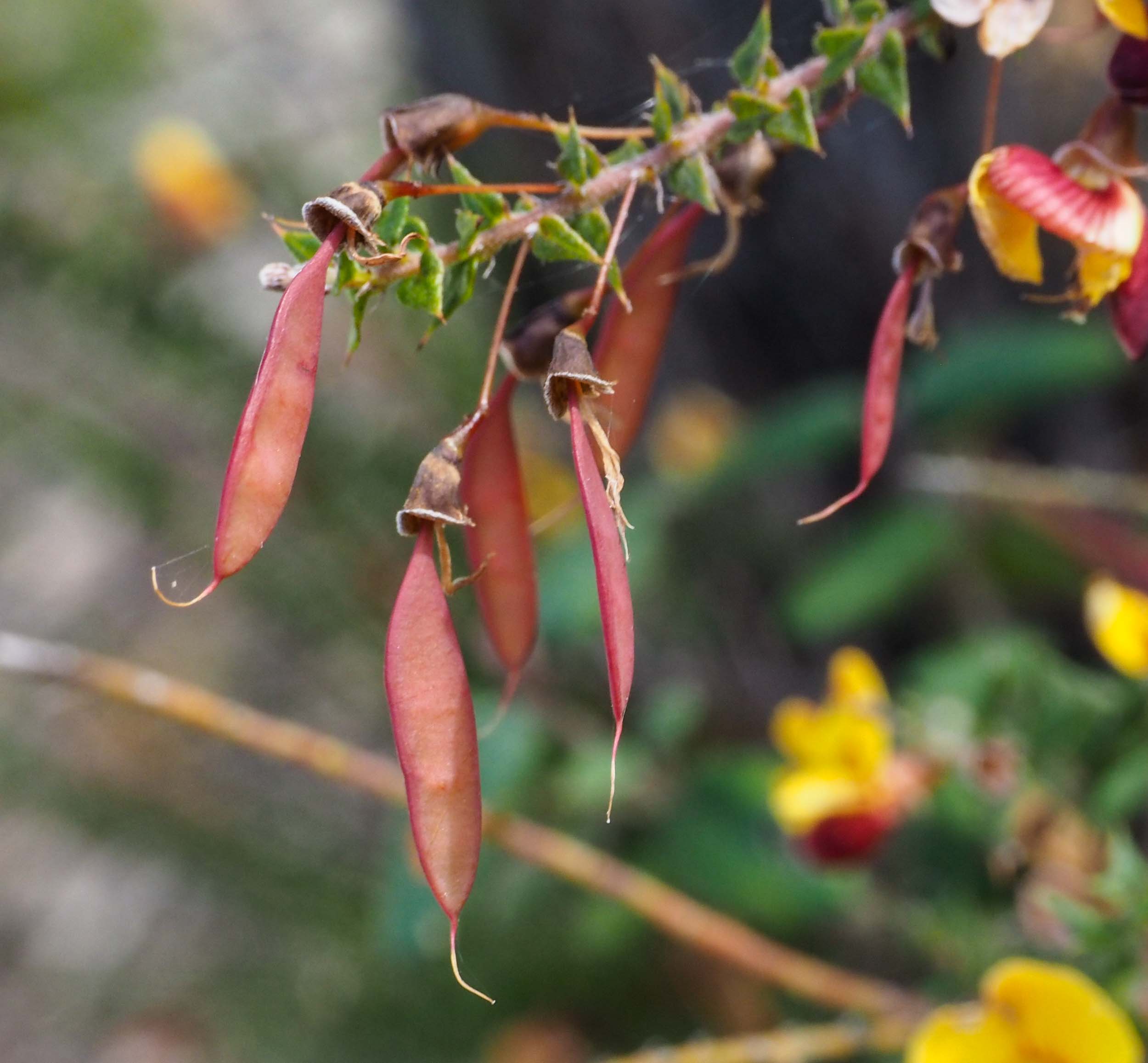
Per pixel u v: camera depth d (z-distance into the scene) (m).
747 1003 0.62
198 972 0.92
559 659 0.64
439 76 0.67
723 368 0.70
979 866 0.41
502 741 0.46
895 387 0.25
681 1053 0.32
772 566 0.73
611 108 0.61
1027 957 0.36
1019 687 0.38
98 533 1.19
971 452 0.63
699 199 0.25
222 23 1.02
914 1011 0.34
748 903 0.50
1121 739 0.36
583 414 0.24
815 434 0.59
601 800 0.54
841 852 0.37
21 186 0.74
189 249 0.73
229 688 0.94
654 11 0.57
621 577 0.23
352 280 0.24
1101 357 0.55
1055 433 0.70
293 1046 0.79
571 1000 0.69
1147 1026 0.31
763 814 0.52
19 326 0.72
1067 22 0.61
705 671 0.73
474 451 0.26
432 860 0.23
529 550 0.26
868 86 0.25
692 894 0.52
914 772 0.37
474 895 0.59
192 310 0.73
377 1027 0.75
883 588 0.56
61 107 0.79
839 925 0.54
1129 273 0.25
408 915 0.45
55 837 1.04
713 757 0.56
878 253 0.62
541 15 0.59
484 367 0.73
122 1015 0.93
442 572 0.24
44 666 0.33
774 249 0.63
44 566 1.16
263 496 0.23
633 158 0.25
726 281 0.66
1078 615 0.65
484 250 0.24
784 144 0.26
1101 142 0.25
